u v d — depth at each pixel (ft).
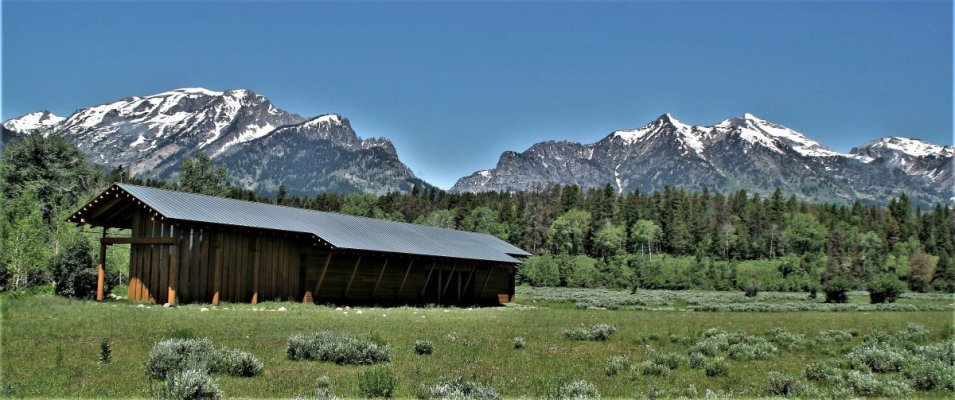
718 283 408.87
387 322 99.30
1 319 78.48
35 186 246.06
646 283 426.51
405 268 169.37
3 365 51.19
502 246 226.99
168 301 118.93
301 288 142.41
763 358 70.74
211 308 113.39
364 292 155.84
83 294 131.13
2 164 251.60
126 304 115.14
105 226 134.10
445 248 180.14
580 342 81.61
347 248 138.92
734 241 549.95
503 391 48.78
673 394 50.26
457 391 43.34
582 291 346.13
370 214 563.89
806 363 67.87
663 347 78.89
